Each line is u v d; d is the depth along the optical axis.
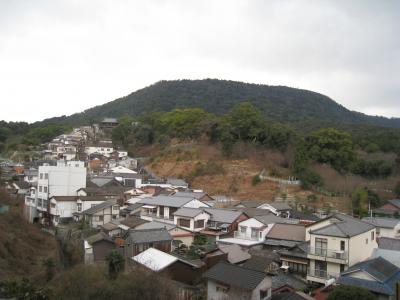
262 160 69.06
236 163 69.31
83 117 170.38
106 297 19.53
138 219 39.44
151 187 57.47
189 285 24.56
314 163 65.12
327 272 26.53
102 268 25.02
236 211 39.09
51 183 51.78
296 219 40.03
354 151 69.50
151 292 20.09
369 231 28.77
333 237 26.80
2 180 61.94
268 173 65.50
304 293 22.61
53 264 29.22
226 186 63.78
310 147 67.25
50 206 49.69
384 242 31.50
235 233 35.84
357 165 65.81
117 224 38.75
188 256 29.38
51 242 38.59
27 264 29.78
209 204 45.53
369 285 22.03
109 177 62.69
